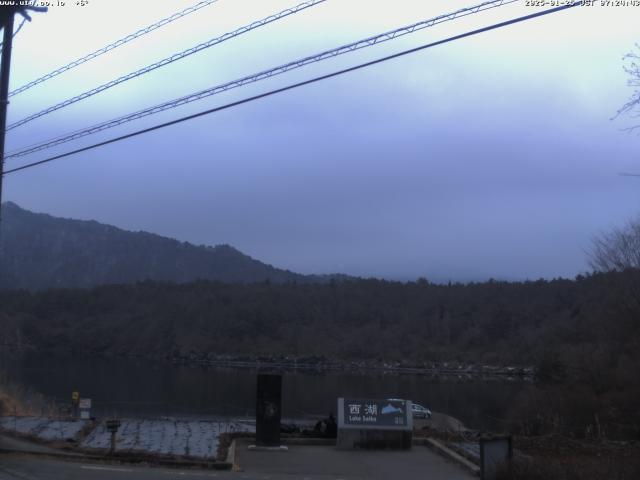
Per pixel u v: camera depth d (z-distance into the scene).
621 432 28.84
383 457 16.44
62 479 11.76
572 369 45.84
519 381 115.56
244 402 80.88
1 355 151.62
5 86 16.33
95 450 15.22
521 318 147.38
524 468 13.05
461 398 87.38
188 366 154.62
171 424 20.95
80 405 30.20
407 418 17.91
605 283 44.50
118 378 115.19
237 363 164.50
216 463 14.47
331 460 15.82
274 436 17.12
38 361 146.25
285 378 124.81
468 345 152.75
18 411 29.20
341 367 153.88
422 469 14.95
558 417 33.97
